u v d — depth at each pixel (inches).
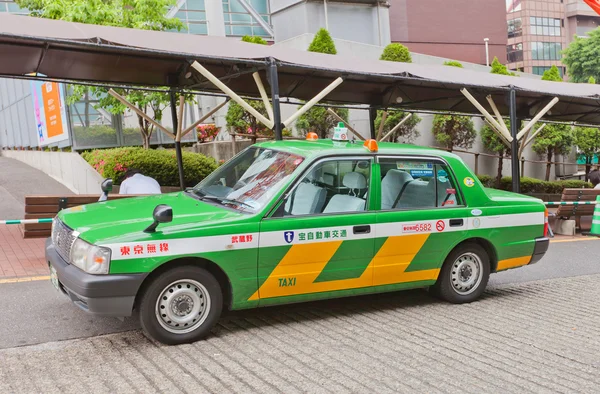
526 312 237.9
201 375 163.5
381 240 218.1
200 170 561.0
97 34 303.9
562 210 462.6
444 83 414.0
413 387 159.8
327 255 207.8
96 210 204.4
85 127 655.1
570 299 261.6
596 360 184.4
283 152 221.8
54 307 227.1
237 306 196.1
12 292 247.9
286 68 379.2
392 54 741.9
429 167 234.7
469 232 238.7
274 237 197.0
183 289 185.8
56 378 159.9
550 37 2783.0
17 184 629.0
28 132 851.4
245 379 161.8
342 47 842.8
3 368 166.4
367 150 222.1
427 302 249.0
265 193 203.9
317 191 209.8
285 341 194.2
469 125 750.5
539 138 863.7
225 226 189.3
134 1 555.5
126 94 561.6
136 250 175.8
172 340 185.6
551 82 540.1
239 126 652.1
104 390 152.5
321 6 1034.1
